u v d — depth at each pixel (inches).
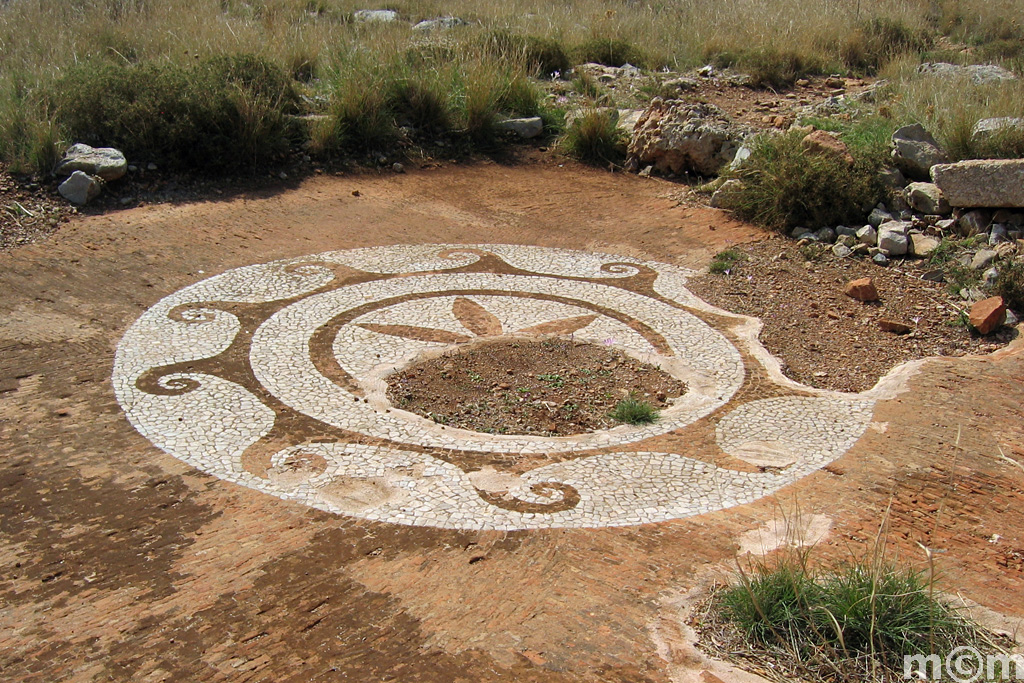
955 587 157.8
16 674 133.6
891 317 303.6
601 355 269.9
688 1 735.1
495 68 497.0
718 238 371.6
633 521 181.9
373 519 179.5
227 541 169.6
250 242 348.2
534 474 200.7
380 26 605.6
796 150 387.5
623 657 137.9
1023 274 307.3
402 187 420.5
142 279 306.7
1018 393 244.5
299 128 442.3
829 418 232.8
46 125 376.2
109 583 156.1
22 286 291.9
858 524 179.3
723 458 210.5
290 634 143.5
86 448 202.7
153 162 397.7
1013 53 596.4
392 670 134.5
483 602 153.4
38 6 546.0
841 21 648.4
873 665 133.2
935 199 359.3
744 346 280.4
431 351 266.1
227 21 555.5
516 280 326.0
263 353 259.0
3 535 169.2
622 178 445.7
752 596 139.5
